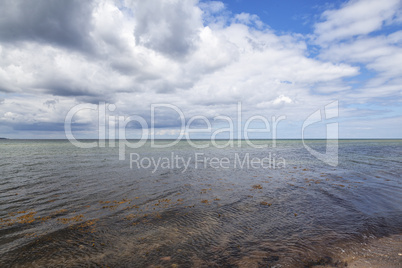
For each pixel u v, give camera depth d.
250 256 6.44
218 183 16.52
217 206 11.12
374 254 6.55
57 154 37.91
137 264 6.04
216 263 6.08
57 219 9.28
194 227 8.53
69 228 8.38
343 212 10.27
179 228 8.44
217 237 7.70
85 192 13.62
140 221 9.10
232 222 9.05
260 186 15.53
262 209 10.70
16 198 12.27
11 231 8.09
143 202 11.70
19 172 20.14
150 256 6.45
